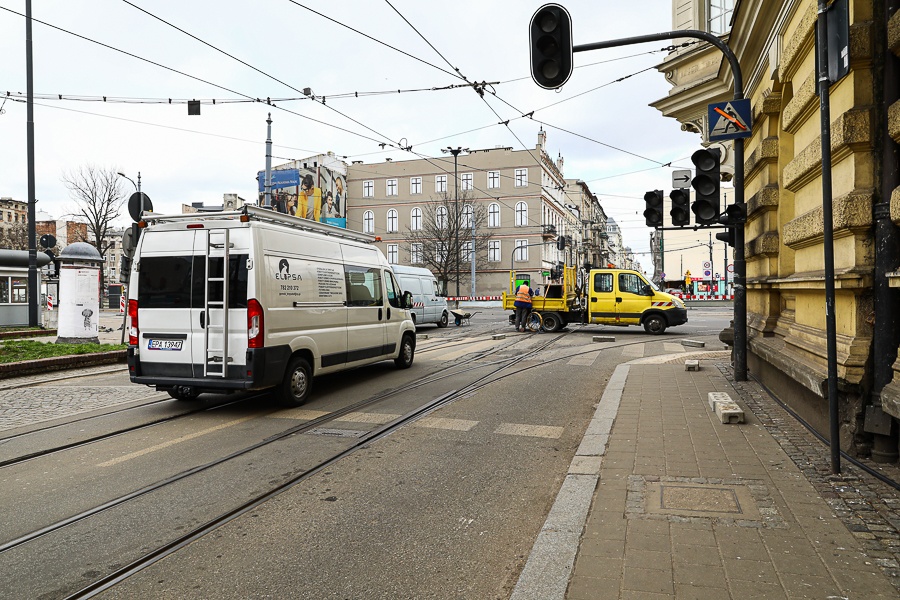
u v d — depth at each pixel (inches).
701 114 522.0
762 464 189.5
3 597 122.4
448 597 121.4
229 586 126.6
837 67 161.5
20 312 749.9
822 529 140.2
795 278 249.6
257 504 174.4
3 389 363.6
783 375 273.4
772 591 113.4
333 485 190.2
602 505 159.6
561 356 519.5
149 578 130.6
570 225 3068.4
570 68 289.9
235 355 286.5
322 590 124.7
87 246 595.2
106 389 365.7
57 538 151.3
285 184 2354.8
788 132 285.3
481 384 374.6
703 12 499.5
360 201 2657.5
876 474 174.2
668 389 326.0
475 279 2406.5
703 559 127.0
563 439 244.4
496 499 177.2
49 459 219.0
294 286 312.2
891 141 185.3
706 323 969.5
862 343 188.1
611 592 115.0
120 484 191.5
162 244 301.7
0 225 3122.5
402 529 155.8
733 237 338.0
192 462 214.7
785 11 264.5
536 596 114.5
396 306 434.3
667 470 187.2
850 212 187.8
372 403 319.3
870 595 111.3
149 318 301.1
